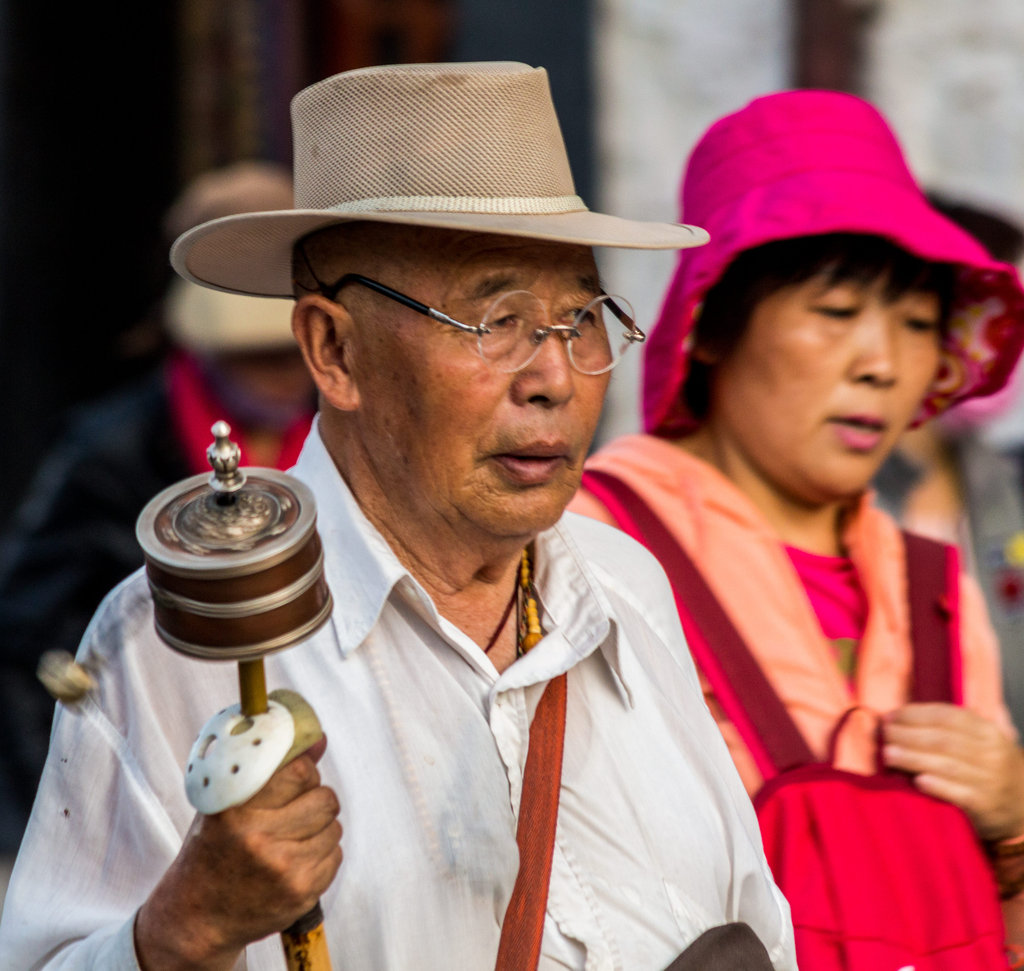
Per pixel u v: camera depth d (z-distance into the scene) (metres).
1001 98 13.57
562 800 5.22
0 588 10.93
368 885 4.72
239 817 4.15
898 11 13.62
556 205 5.13
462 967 4.80
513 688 5.20
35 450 18.27
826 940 6.11
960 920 6.26
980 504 9.50
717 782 5.67
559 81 14.30
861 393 6.98
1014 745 6.76
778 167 7.12
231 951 4.33
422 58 17.61
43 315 18.00
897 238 6.76
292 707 4.22
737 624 6.86
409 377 5.00
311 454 5.51
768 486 7.30
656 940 5.15
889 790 6.44
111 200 18.05
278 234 5.26
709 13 13.96
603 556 6.06
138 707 4.86
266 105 17.44
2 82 17.39
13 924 4.80
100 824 4.84
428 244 4.95
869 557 7.41
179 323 11.15
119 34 17.69
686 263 7.10
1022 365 11.70
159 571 4.02
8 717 10.81
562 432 5.03
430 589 5.34
